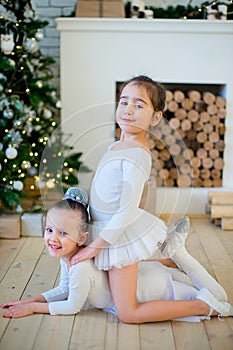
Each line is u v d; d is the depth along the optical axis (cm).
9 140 310
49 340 183
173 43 346
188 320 198
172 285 203
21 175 311
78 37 348
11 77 330
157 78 351
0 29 324
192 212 356
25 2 333
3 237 297
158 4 372
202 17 353
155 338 185
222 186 365
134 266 194
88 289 197
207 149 362
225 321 199
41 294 213
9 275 244
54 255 197
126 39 347
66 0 396
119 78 353
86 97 356
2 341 182
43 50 405
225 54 347
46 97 343
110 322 197
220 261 266
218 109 359
